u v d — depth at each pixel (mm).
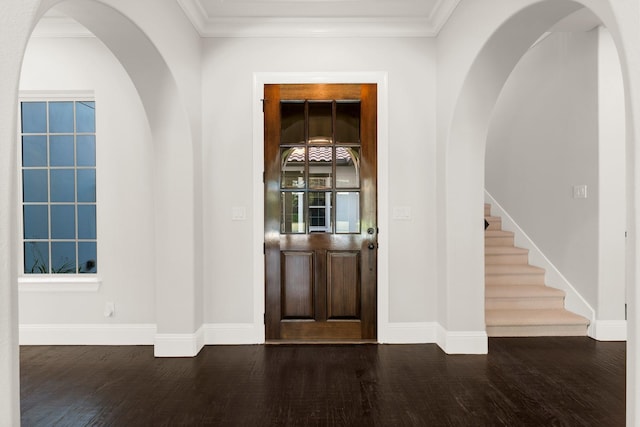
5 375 1420
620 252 3693
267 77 3656
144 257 3654
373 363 3180
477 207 3391
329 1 3285
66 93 3705
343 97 3680
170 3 2984
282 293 3701
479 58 2883
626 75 1530
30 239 3795
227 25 3574
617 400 2559
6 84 1428
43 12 1679
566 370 3021
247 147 3660
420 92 3674
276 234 3695
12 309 1441
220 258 3652
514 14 2404
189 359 3289
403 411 2436
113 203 3652
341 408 2473
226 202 3652
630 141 1517
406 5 3352
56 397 2645
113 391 2723
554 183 4293
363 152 3684
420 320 3684
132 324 3660
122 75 3641
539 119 4543
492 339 3727
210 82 3639
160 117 3260
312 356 3338
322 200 3730
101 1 2195
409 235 3678
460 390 2705
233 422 2322
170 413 2430
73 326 3658
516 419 2342
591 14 3414
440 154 3557
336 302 3707
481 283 3393
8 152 1429
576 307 3947
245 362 3215
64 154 3801
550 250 4367
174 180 3357
